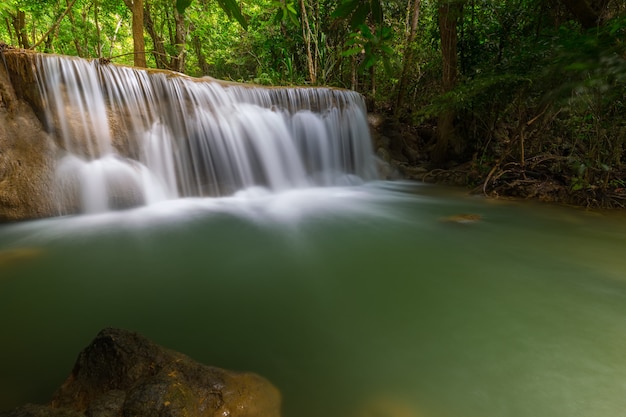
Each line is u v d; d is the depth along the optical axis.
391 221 5.10
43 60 4.93
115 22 15.06
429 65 9.85
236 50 14.30
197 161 6.50
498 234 4.42
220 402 1.56
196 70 17.61
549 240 4.17
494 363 2.02
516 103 6.31
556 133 6.71
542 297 2.83
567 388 1.81
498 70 6.29
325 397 1.76
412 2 10.79
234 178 6.96
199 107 6.52
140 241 4.14
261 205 6.14
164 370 1.63
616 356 2.06
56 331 2.37
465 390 1.81
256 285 3.09
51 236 4.21
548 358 2.06
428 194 7.10
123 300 2.80
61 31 11.76
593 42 1.85
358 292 2.95
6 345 2.21
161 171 6.07
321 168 8.48
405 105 11.16
